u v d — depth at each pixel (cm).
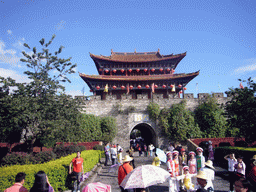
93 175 1377
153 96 3256
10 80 1399
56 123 1389
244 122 1328
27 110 1287
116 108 3198
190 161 846
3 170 822
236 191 449
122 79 3956
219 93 3228
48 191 544
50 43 1549
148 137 3834
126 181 516
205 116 2988
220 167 1545
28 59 1481
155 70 4462
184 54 4178
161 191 979
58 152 1565
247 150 1284
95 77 3894
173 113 3062
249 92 1345
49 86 1499
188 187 701
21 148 1972
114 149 1633
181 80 3997
